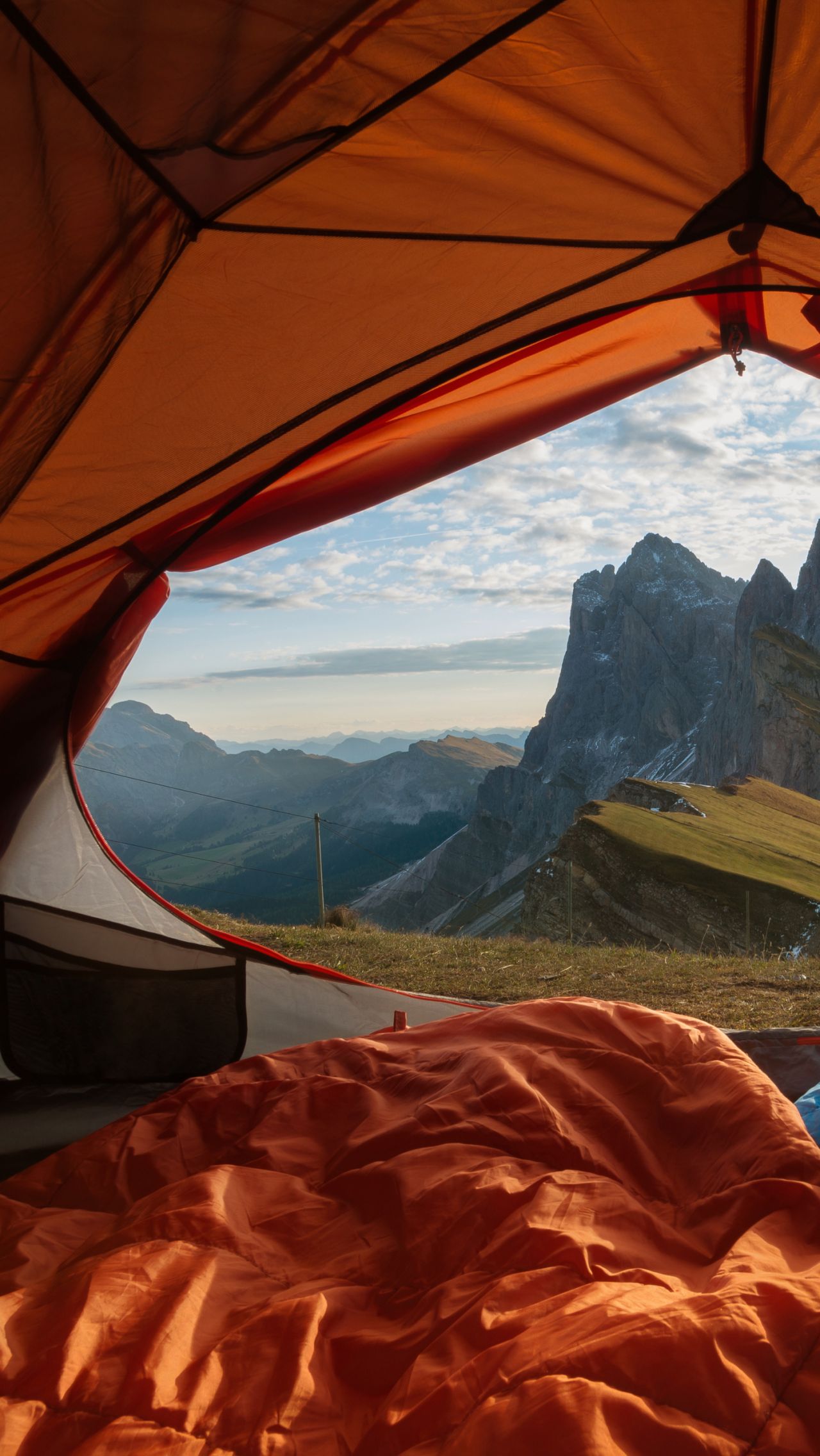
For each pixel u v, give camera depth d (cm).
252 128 257
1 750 443
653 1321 196
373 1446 186
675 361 451
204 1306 237
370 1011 507
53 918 489
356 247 312
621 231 328
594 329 413
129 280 288
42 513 364
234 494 406
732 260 357
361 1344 221
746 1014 799
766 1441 172
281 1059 399
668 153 286
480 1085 331
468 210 308
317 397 373
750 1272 224
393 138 273
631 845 5153
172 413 347
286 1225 281
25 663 425
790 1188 261
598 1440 167
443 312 354
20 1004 489
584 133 279
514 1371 191
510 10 235
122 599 421
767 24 241
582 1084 329
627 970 1044
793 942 4306
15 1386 210
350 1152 312
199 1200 287
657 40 245
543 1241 243
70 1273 259
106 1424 198
